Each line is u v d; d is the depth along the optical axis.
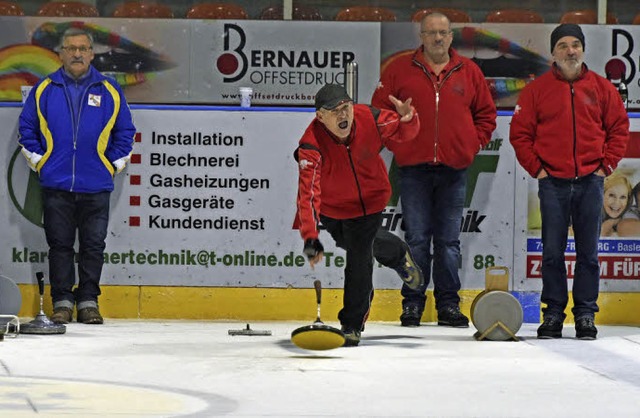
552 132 14.92
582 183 14.88
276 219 16.41
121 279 16.39
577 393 10.87
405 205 15.83
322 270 16.41
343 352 13.27
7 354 12.82
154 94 20.05
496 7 21.02
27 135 15.87
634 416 9.82
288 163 16.41
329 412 9.83
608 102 14.99
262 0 20.52
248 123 16.36
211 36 19.95
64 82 15.94
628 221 16.42
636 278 16.47
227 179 16.36
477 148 15.80
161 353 13.09
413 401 10.37
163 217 16.36
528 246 16.45
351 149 12.97
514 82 20.33
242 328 15.54
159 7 20.23
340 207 13.30
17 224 16.34
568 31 14.89
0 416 9.47
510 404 10.30
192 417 9.54
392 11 20.89
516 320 14.48
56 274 15.92
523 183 16.41
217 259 16.38
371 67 19.95
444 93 15.62
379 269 16.41
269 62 19.94
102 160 15.90
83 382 11.16
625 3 21.11
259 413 9.74
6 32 20.06
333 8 20.83
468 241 16.41
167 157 16.34
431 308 16.44
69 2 20.28
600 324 16.50
